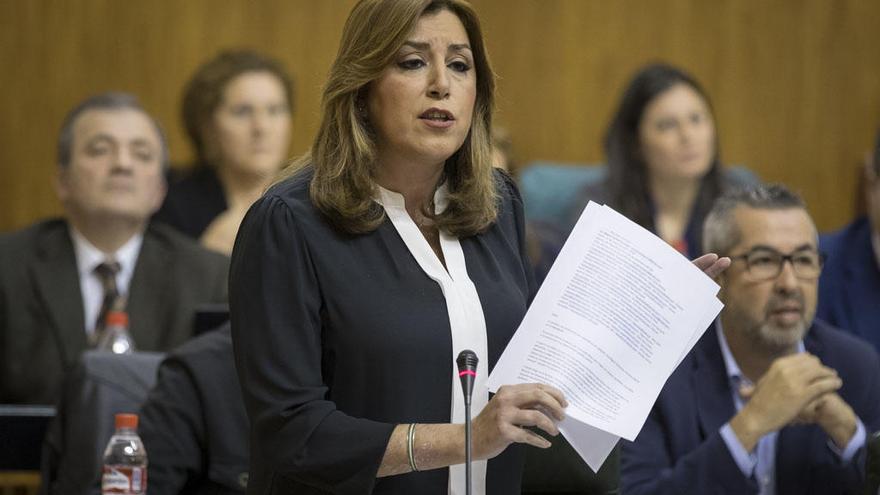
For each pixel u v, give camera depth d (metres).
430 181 6.18
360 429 5.62
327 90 6.07
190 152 16.98
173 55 17.09
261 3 17.22
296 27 17.23
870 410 9.42
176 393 8.28
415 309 5.89
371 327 5.82
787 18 17.83
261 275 5.83
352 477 5.61
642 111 14.16
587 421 5.69
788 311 9.02
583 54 17.61
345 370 5.84
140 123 12.15
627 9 17.64
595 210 6.21
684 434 8.98
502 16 17.55
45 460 8.77
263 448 5.77
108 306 11.71
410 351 5.83
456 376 5.88
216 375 8.30
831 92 17.80
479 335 5.96
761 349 9.12
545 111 17.55
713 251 9.26
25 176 16.88
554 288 6.03
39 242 11.91
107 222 11.94
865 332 11.60
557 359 5.85
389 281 5.93
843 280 11.77
